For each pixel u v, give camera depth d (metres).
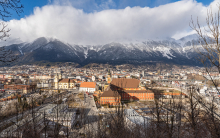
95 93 171.50
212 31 14.04
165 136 25.09
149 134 27.16
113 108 116.69
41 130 41.19
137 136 30.44
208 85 194.12
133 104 133.12
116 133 24.31
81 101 141.12
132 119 66.81
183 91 163.38
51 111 71.94
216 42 13.58
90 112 102.88
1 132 47.38
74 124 69.25
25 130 35.09
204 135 21.95
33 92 185.00
